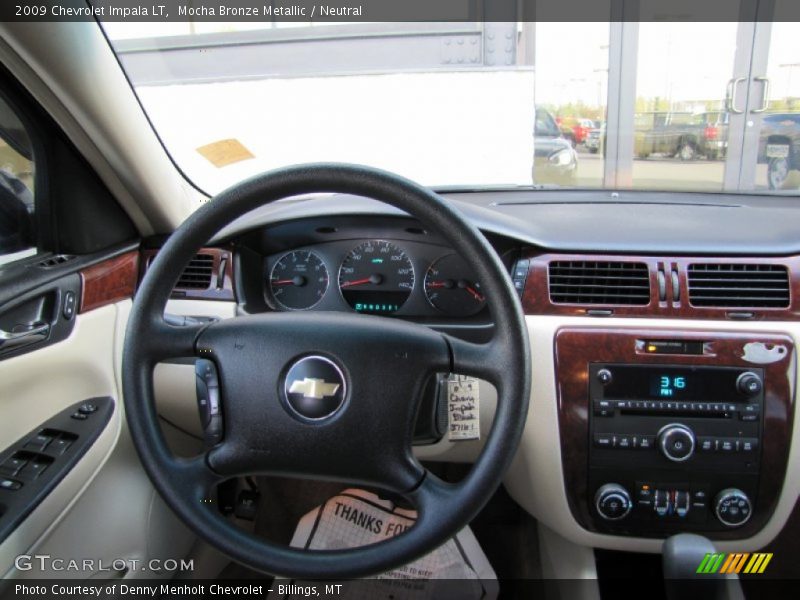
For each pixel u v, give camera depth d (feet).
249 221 4.72
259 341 2.88
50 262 4.09
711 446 4.22
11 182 4.19
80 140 4.21
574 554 4.98
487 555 5.96
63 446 3.83
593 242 4.39
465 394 4.16
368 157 11.90
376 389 2.81
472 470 2.75
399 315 4.91
